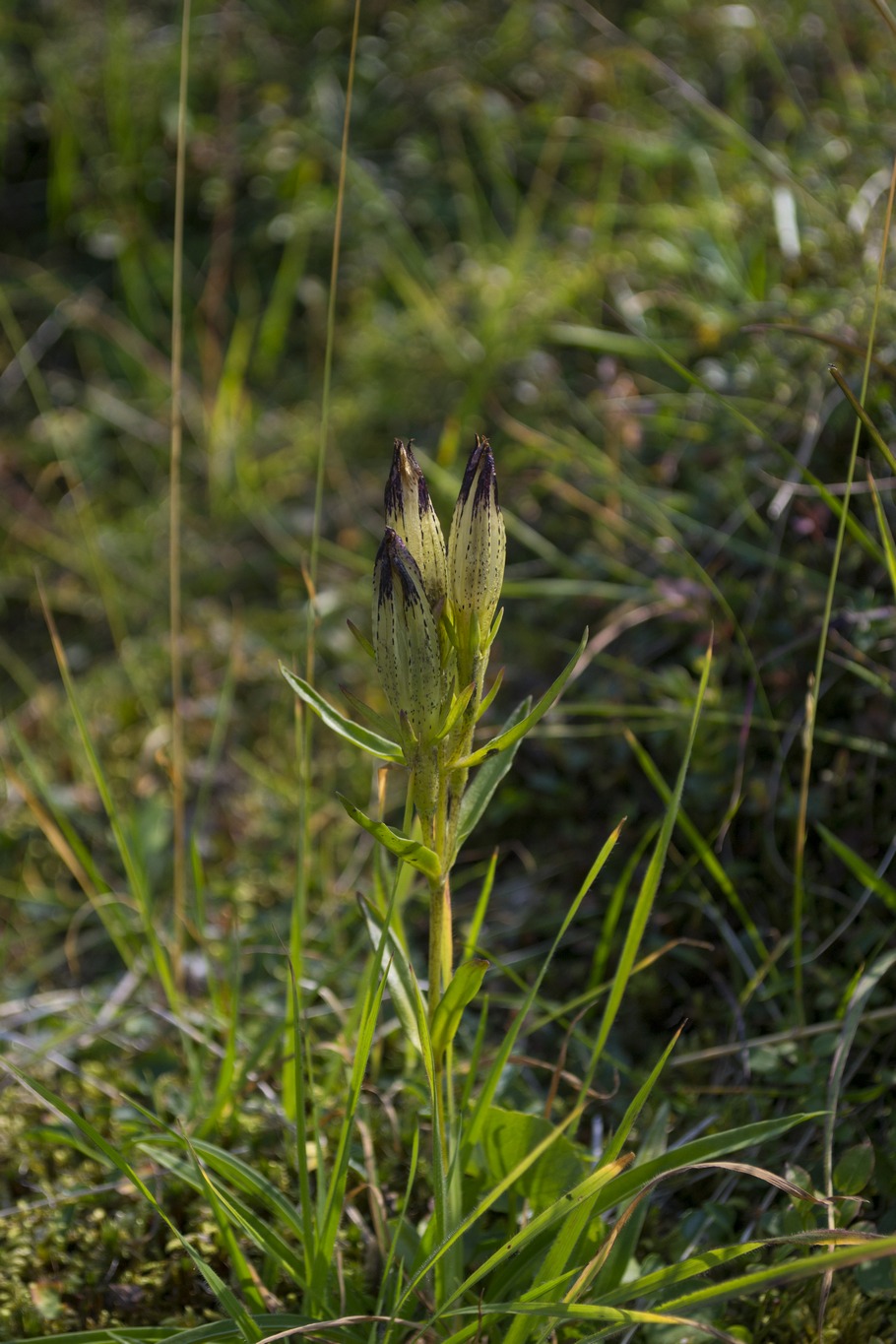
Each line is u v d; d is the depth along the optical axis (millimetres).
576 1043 2459
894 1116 2139
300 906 2115
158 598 3822
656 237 3912
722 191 3949
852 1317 1902
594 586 3014
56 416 4371
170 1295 2107
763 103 4297
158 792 3289
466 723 1546
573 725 2914
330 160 4605
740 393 3104
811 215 3371
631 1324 1590
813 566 2725
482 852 2947
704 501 3010
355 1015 2221
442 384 4020
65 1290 2135
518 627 3240
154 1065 2561
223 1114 2318
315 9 5094
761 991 2412
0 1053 2654
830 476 2773
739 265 3564
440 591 1524
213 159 4711
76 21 5164
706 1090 2209
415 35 4879
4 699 3691
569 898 2725
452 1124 1775
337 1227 1741
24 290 4672
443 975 1694
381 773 1927
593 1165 1933
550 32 4742
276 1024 2443
